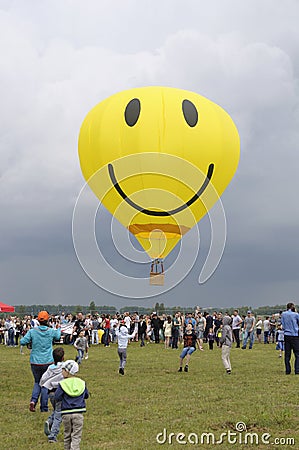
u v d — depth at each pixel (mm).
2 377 16766
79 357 19641
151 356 23266
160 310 33406
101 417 11102
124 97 20922
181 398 12938
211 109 21234
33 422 10797
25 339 11242
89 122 21516
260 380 15406
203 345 29469
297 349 16562
